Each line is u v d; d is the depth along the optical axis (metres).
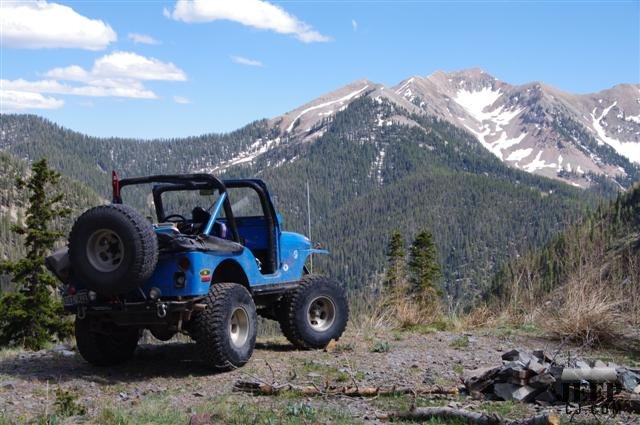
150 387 7.58
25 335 26.83
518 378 6.75
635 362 8.77
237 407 6.40
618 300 10.33
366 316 11.62
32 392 7.27
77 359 9.20
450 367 8.36
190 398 7.00
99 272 7.66
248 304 8.45
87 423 5.98
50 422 5.87
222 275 8.95
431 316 11.96
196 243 8.02
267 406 6.47
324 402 6.66
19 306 26.84
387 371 8.12
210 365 8.12
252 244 9.58
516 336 10.41
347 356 9.05
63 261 8.12
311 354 9.27
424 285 25.88
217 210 8.64
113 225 7.59
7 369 8.46
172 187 9.24
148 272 7.66
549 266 11.43
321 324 9.88
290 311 9.53
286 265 9.58
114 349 8.61
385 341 10.09
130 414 6.21
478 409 6.39
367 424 5.84
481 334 10.69
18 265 27.52
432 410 5.89
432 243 41.72
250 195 9.18
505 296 11.86
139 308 7.89
